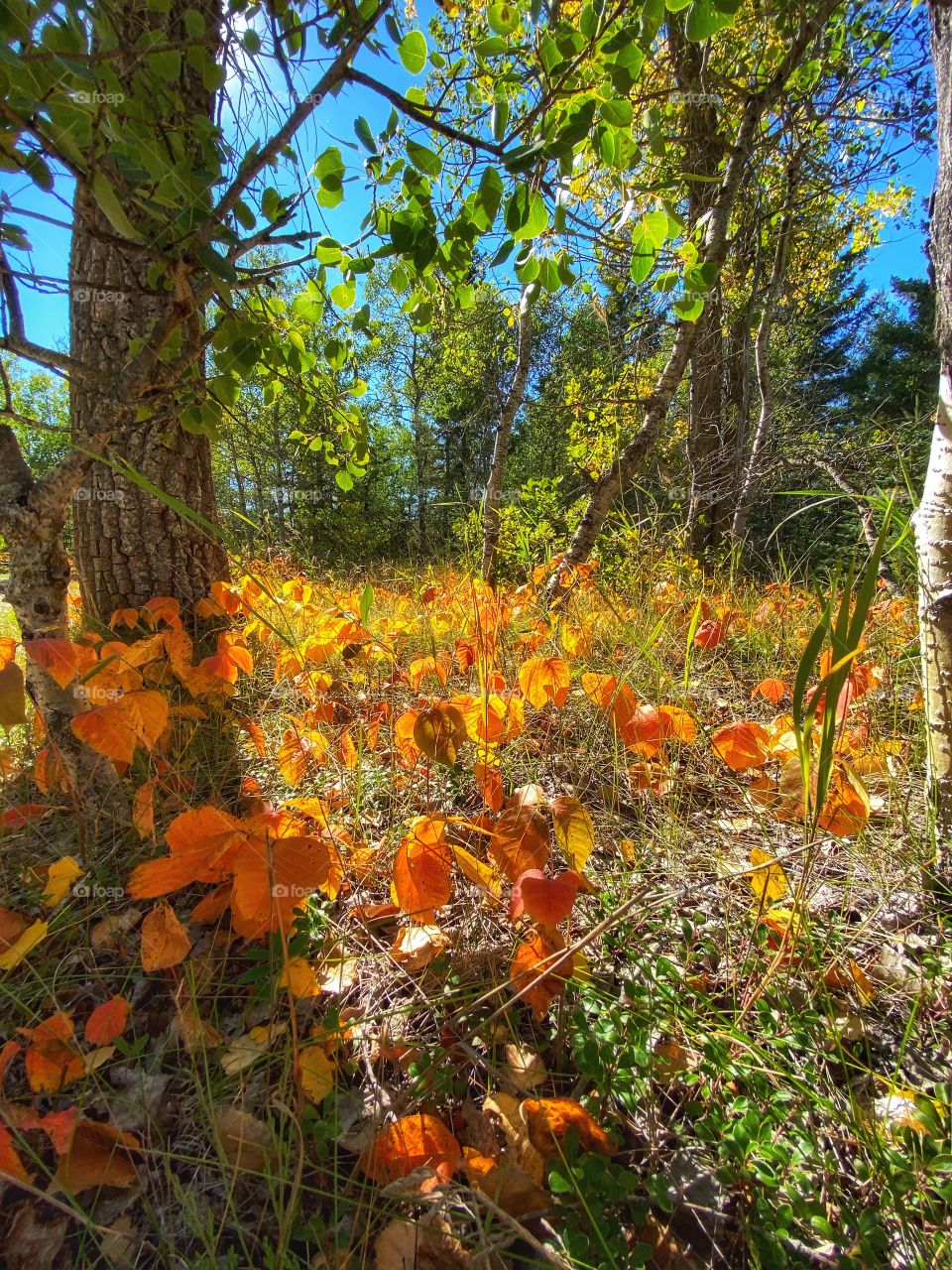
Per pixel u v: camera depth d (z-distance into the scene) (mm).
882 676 1853
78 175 881
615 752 1733
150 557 2215
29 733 1880
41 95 821
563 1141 813
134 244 1036
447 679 2225
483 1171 805
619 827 1572
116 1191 847
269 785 1798
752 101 3170
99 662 1319
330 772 1828
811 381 6766
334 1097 899
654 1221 789
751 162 4242
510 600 2957
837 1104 906
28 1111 871
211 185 1100
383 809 1713
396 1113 921
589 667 2295
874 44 4027
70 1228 812
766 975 1066
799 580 3865
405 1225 759
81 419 2094
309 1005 1122
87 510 2184
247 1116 899
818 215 5652
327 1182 854
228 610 2088
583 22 973
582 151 1256
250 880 854
